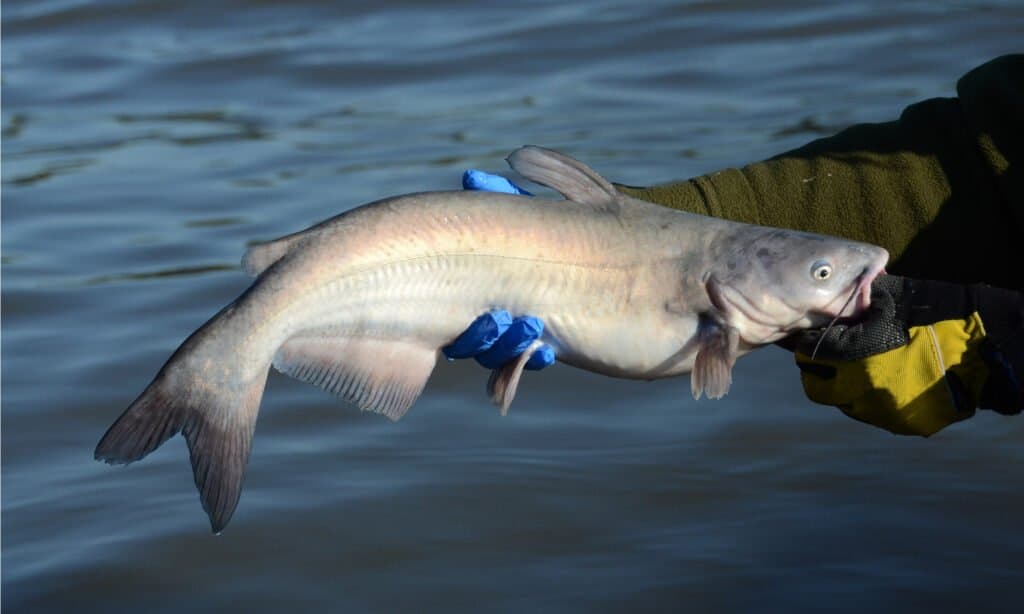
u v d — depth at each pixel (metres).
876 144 4.00
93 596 5.18
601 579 5.12
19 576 5.28
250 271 3.44
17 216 8.48
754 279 3.58
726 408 6.17
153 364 6.66
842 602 4.92
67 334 6.99
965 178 3.90
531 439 6.02
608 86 9.79
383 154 8.97
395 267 3.47
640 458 5.84
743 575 5.10
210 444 3.29
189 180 8.88
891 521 5.36
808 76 9.62
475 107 9.67
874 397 3.58
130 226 8.24
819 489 5.59
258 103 10.19
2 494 5.78
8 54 11.48
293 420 6.23
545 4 11.43
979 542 5.22
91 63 11.16
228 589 5.18
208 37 11.48
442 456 5.91
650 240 3.63
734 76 9.76
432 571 5.21
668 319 3.62
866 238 3.94
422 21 11.35
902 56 9.77
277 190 8.58
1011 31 9.98
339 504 5.60
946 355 3.54
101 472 5.93
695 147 8.59
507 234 3.54
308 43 11.12
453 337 3.56
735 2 10.95
